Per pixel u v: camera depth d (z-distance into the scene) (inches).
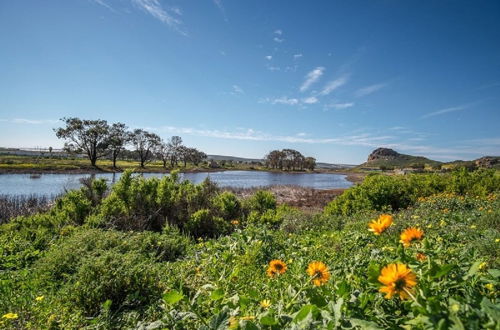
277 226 348.2
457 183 458.0
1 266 191.2
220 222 341.4
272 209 428.5
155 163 3560.5
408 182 485.7
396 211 388.2
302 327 61.6
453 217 258.7
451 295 65.0
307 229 306.8
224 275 150.6
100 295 131.4
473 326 45.1
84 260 153.9
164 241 233.3
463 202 356.5
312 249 199.0
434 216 275.6
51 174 1776.6
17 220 302.2
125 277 139.5
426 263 71.6
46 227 286.4
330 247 202.8
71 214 315.3
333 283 99.6
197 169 3243.1
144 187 353.4
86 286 133.6
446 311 48.8
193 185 409.7
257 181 1950.1
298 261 163.8
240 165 5049.2
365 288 82.6
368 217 336.2
